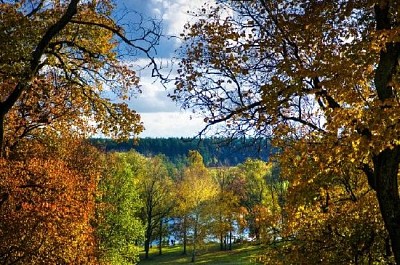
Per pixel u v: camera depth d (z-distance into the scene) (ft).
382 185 29.76
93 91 49.67
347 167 39.75
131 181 128.06
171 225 222.69
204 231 199.93
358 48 28.76
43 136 61.98
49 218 53.83
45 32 41.32
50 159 61.31
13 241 51.60
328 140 31.17
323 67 30.04
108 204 109.09
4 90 49.11
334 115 28.99
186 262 199.00
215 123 36.94
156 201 215.92
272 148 38.37
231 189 207.72
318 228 47.19
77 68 48.44
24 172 55.93
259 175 194.49
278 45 36.32
